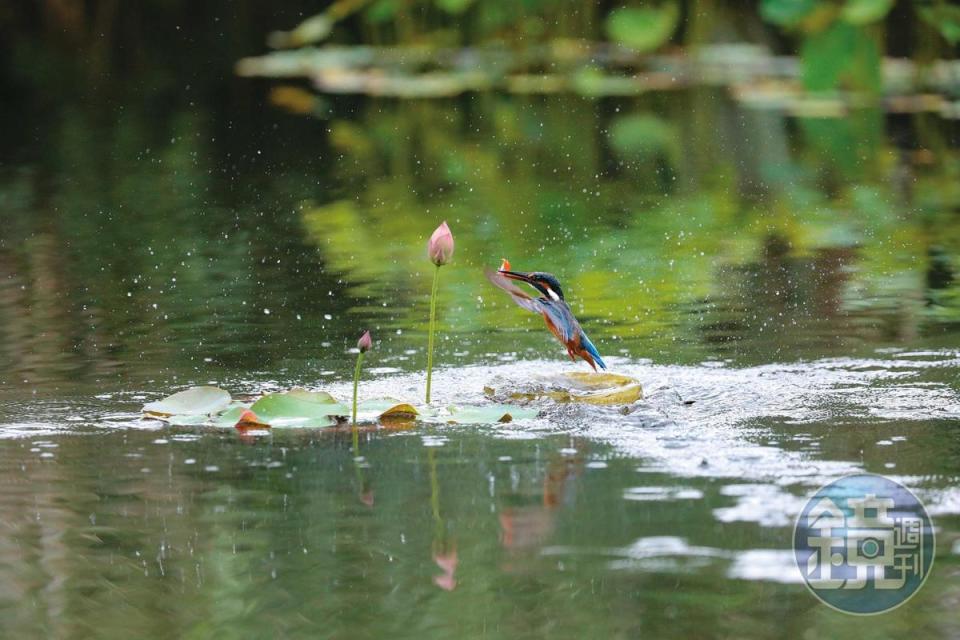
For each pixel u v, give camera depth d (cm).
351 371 907
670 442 720
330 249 1392
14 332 1027
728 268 1268
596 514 600
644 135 2252
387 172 1936
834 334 999
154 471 678
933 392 821
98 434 751
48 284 1222
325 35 3253
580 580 529
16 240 1438
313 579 538
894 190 1714
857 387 838
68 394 842
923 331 1002
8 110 2603
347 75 2870
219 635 487
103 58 3092
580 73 2819
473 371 903
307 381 879
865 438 718
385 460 695
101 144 2202
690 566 540
